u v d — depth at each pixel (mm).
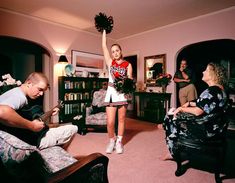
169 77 5055
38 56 5645
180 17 4691
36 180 903
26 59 5422
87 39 5953
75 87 5387
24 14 4555
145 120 5496
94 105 4219
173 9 4199
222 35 4230
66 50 5457
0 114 1188
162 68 5395
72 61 5574
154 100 5281
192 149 2000
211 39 4406
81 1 3840
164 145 3174
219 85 1954
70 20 4980
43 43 4969
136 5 3990
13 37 4508
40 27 4887
